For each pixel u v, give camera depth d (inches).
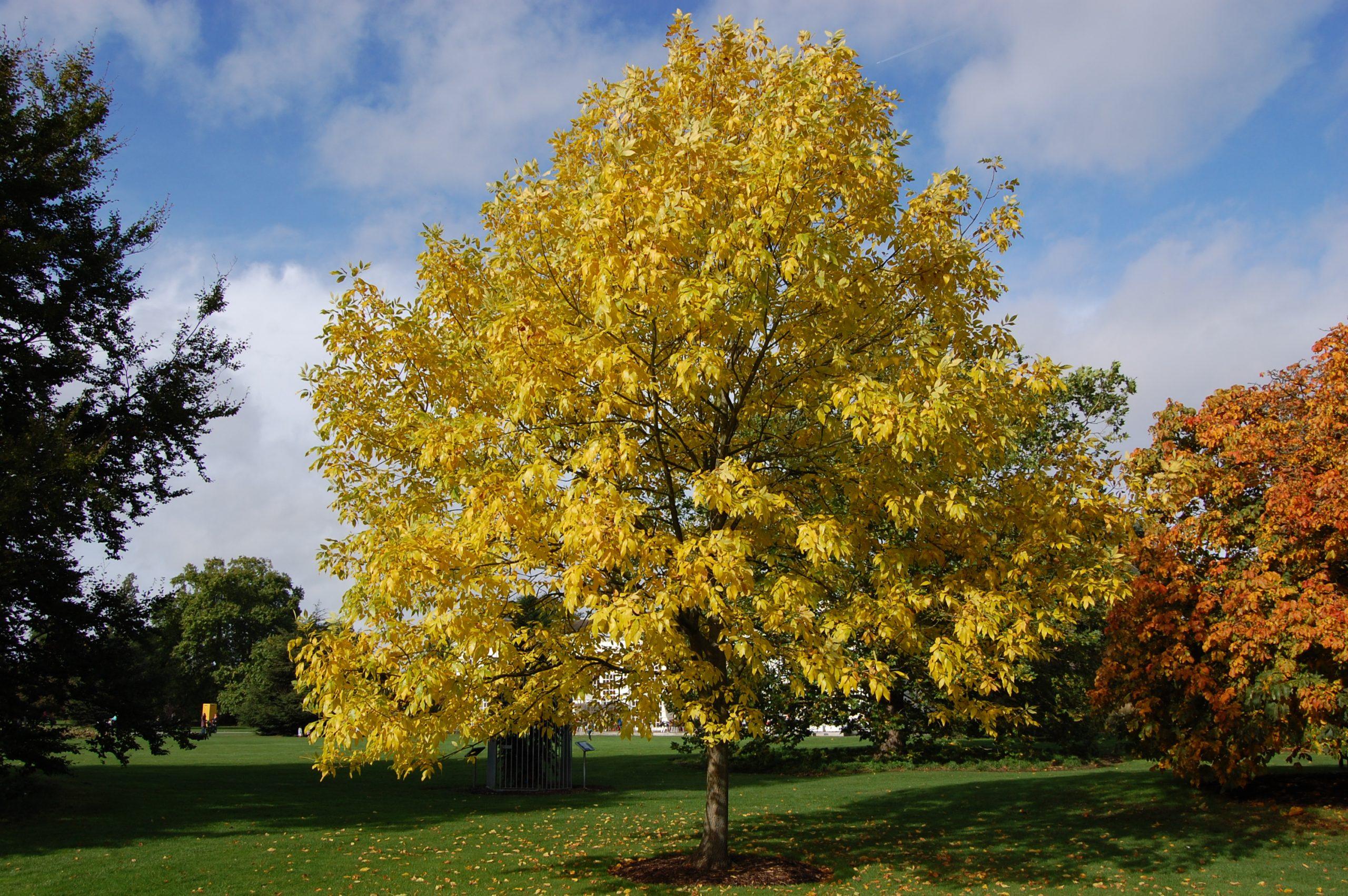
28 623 581.3
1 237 559.8
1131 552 321.7
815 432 341.1
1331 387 450.9
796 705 406.3
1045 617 306.0
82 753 1003.9
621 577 305.6
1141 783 565.0
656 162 291.4
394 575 259.0
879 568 298.0
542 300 296.0
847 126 315.6
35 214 609.6
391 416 321.7
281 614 2421.3
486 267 336.2
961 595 304.2
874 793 632.4
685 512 380.2
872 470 303.9
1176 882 338.6
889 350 313.7
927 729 856.3
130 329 659.4
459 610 272.8
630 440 265.6
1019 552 297.1
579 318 298.4
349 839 462.0
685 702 330.0
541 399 272.2
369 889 347.6
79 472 540.4
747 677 343.0
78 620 591.8
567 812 561.9
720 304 272.1
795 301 307.1
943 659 268.8
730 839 446.9
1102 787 572.1
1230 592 438.9
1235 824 429.1
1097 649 835.4
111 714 609.9
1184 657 449.1
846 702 417.4
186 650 2273.6
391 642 290.4
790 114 282.0
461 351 324.8
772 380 330.3
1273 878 337.4
